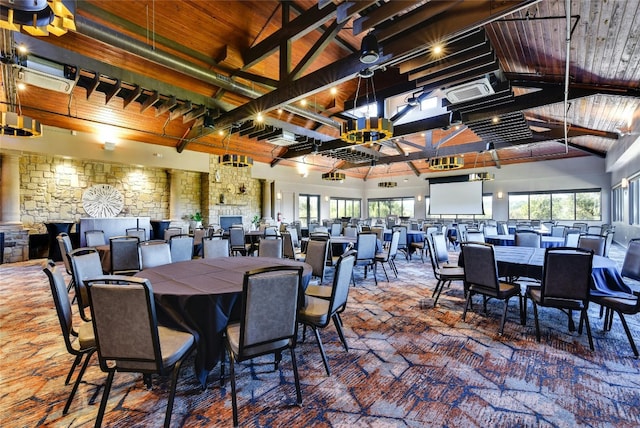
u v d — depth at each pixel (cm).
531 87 486
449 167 859
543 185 1133
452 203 1334
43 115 683
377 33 342
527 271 310
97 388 204
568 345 266
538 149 1099
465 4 292
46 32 243
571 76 441
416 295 432
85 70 444
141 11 472
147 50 445
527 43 380
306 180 1358
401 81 700
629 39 325
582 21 312
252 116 580
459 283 503
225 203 1061
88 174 829
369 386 206
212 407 184
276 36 521
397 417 175
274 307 176
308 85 462
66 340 182
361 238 496
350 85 769
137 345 158
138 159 856
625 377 215
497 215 1236
